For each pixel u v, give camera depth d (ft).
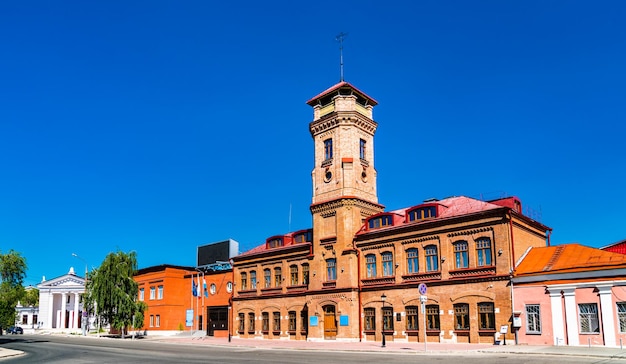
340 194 161.17
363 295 151.23
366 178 166.71
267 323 181.68
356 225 159.22
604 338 104.32
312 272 165.27
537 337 113.60
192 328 220.64
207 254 237.66
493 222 125.70
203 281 215.51
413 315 138.31
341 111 165.78
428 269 137.90
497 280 122.21
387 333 143.23
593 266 108.58
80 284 370.73
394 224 150.30
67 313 376.68
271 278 183.42
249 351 120.37
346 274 153.99
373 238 151.94
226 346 142.31
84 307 239.91
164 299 229.25
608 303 104.78
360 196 162.61
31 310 385.29
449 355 95.71
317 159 171.42
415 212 145.89
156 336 220.84
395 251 145.59
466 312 127.44
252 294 189.78
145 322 238.27
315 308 161.07
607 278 106.01
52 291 367.66
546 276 114.52
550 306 112.98
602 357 82.89
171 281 232.32
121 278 213.25
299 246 172.45
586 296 108.17
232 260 201.98
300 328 167.22
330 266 161.07
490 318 122.72
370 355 100.73
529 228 133.28
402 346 122.11
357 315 151.12
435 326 132.98
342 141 165.07
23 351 133.49
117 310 208.23
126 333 242.17
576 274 110.42
